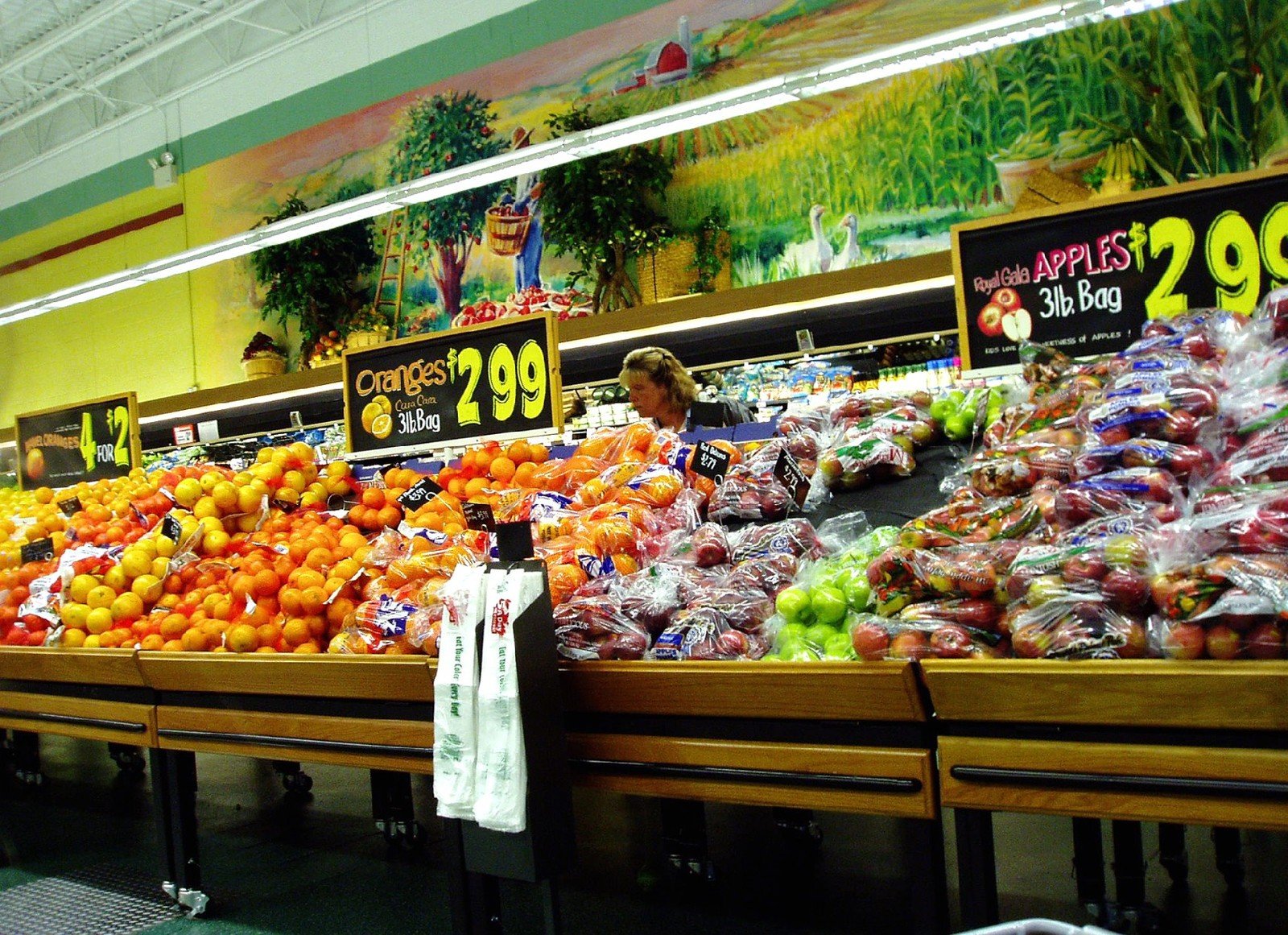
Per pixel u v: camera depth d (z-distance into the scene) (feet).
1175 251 8.62
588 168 21.04
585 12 24.81
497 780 5.87
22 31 30.81
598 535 7.41
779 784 5.66
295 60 29.86
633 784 6.22
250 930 8.07
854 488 8.07
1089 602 4.78
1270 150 17.03
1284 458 4.89
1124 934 6.39
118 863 10.10
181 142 32.86
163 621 8.99
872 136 20.99
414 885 8.73
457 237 26.68
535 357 11.19
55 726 9.86
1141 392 5.69
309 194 29.71
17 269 38.63
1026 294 9.20
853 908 7.38
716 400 12.40
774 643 6.18
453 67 26.84
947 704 5.05
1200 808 4.47
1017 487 6.02
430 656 6.97
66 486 15.70
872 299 16.56
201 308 32.48
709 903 7.75
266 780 13.15
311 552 8.86
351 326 26.55
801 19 21.91
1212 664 4.37
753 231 22.35
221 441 25.89
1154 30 17.99
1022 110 19.40
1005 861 8.33
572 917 7.72
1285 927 6.59
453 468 10.50
